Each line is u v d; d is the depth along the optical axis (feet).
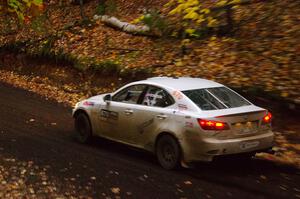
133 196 23.35
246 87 39.99
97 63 57.98
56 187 24.79
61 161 29.99
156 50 55.93
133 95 31.24
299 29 45.52
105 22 68.90
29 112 46.83
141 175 26.84
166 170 27.81
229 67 44.91
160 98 29.19
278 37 46.16
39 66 67.67
